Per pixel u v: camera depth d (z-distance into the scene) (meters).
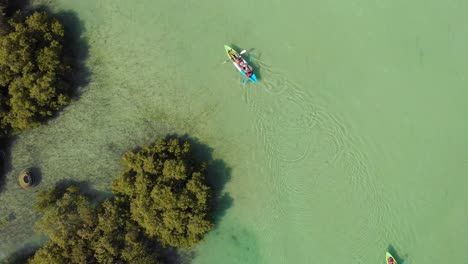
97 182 35.41
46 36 33.44
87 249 33.19
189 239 33.53
